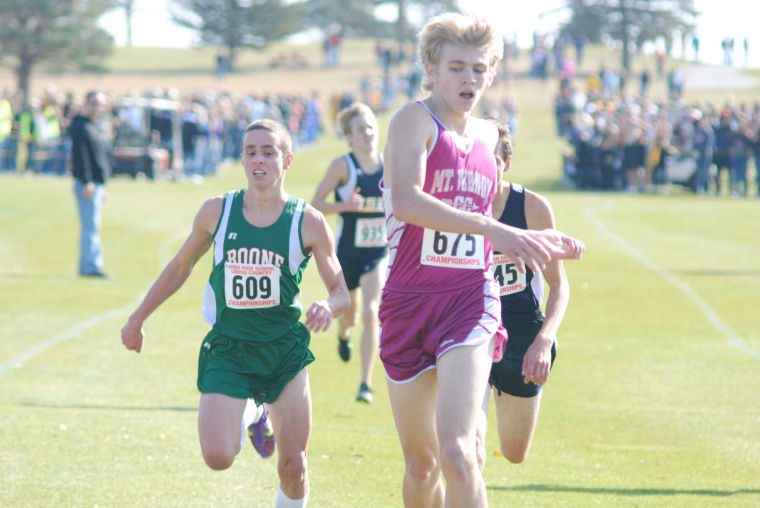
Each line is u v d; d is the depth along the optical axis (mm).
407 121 7992
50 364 17688
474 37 8055
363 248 16109
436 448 8594
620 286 28250
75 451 11914
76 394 15438
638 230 40594
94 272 28859
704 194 56312
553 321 9094
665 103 74000
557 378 17719
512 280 9703
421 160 7926
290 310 9047
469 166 8242
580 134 58750
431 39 8164
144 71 164875
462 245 8266
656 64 159875
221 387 8656
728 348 20672
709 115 59375
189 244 9242
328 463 11930
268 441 9578
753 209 48469
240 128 69750
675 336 21906
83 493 10242
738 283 29016
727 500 10727
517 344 9719
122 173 56094
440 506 8766
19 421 13305
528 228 9688
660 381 17594
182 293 26422
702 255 34469
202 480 10961
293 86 137250
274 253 8930
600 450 13141
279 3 171250
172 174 57938
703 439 13805
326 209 15852
